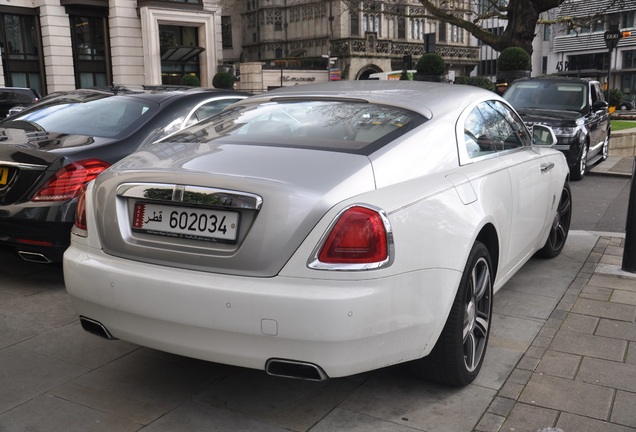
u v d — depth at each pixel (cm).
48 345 359
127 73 3938
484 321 326
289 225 241
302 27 6103
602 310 414
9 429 269
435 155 304
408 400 296
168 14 3947
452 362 292
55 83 3756
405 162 282
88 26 3872
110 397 299
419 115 318
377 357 251
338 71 5278
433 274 266
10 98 2270
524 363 334
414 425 274
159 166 280
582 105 1180
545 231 472
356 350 243
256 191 247
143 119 508
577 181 1092
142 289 260
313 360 239
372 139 288
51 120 523
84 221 294
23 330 380
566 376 319
